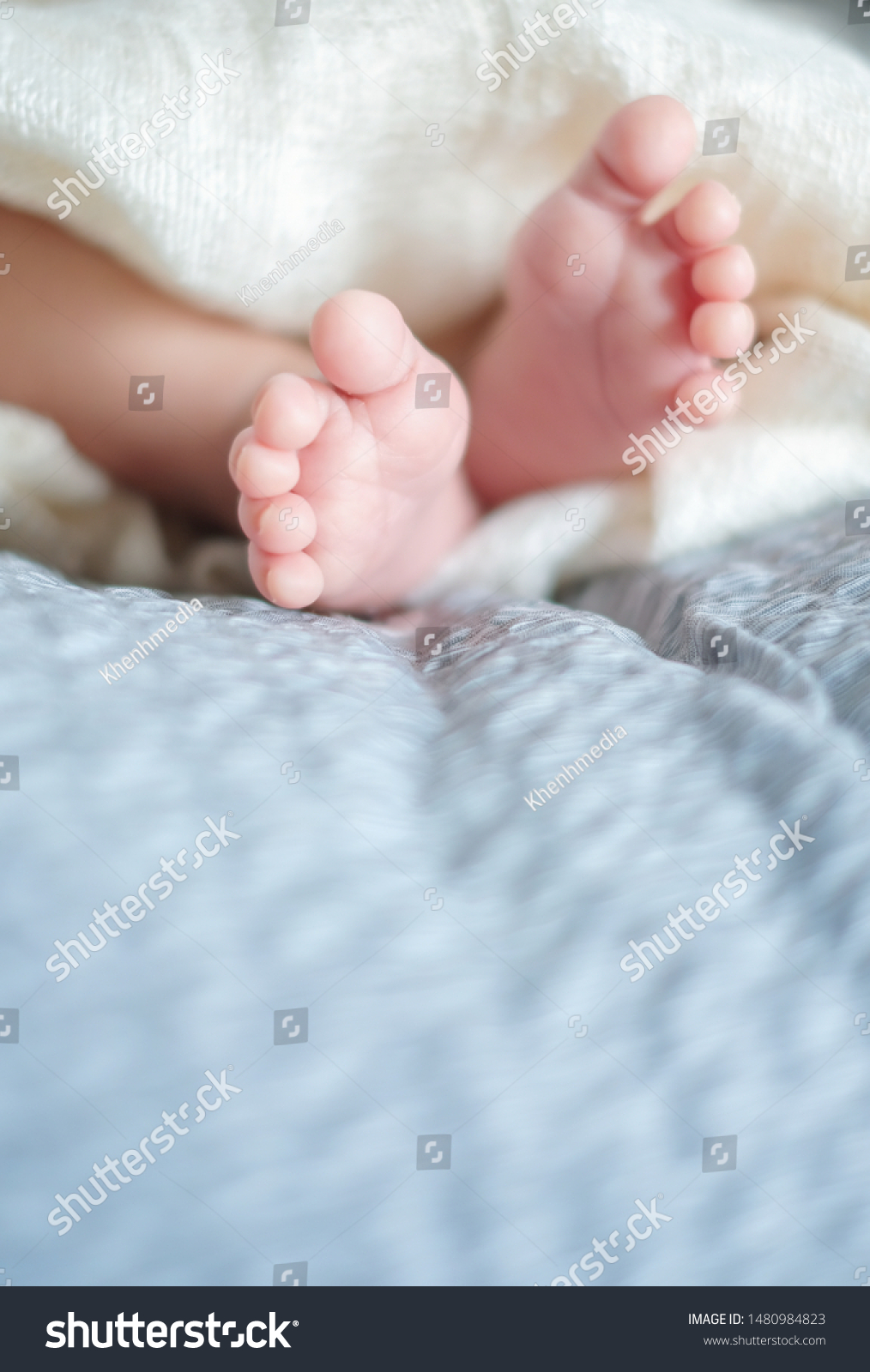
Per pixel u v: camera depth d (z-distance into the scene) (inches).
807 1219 12.5
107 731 16.2
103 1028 12.4
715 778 17.3
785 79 30.7
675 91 30.4
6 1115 11.7
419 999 13.3
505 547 30.5
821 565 25.9
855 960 14.5
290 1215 11.6
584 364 29.1
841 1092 13.3
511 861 15.5
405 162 31.7
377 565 27.5
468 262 33.9
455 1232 11.9
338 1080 12.5
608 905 14.7
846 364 31.0
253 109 29.2
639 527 30.8
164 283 29.8
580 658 21.3
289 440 23.3
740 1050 13.5
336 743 17.4
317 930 13.8
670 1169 12.6
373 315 23.2
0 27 28.3
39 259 29.8
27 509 29.6
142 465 30.9
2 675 17.0
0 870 13.7
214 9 29.3
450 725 19.5
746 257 26.8
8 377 30.1
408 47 29.7
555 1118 12.6
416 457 25.2
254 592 30.3
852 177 31.3
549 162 32.8
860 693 19.5
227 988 13.0
